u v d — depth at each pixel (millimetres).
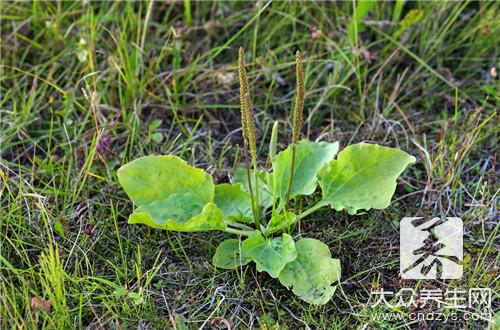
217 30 1163
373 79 1097
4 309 894
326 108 1113
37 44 1125
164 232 985
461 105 1112
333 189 978
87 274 944
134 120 1071
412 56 1139
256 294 931
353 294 937
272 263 925
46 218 978
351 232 980
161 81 1112
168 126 1099
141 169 961
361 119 1096
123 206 1008
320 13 1169
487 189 1022
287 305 928
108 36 1146
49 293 889
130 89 1088
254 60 1124
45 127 1087
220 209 961
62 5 1162
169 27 1162
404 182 1029
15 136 1070
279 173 984
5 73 1112
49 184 1019
